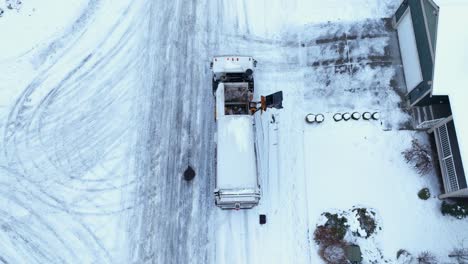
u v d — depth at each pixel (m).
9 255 16.91
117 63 19.53
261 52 19.72
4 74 19.20
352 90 19.14
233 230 17.30
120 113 18.83
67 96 19.03
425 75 17.00
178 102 18.95
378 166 18.12
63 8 20.19
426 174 17.91
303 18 20.25
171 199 17.66
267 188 17.84
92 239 17.11
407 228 17.25
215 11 20.33
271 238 17.22
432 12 16.64
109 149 18.31
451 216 17.34
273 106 17.58
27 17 20.05
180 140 18.44
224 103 17.45
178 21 20.14
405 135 18.48
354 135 18.55
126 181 17.86
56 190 17.72
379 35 19.91
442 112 18.19
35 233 17.17
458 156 16.19
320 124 18.67
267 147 18.36
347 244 16.77
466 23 16.34
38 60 19.45
